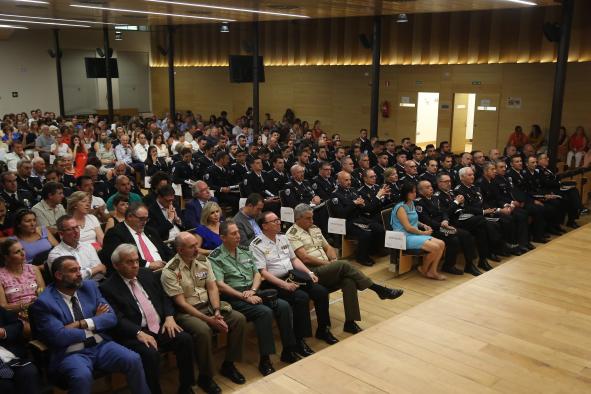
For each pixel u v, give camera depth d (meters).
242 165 8.98
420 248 6.08
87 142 11.75
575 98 12.14
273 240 4.80
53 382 3.43
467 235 6.39
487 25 13.38
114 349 3.49
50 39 19.83
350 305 4.83
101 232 5.24
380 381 3.43
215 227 5.24
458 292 4.86
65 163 7.78
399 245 5.97
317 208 6.90
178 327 3.84
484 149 13.77
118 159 10.91
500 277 5.22
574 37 11.99
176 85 21.17
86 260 4.48
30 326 3.56
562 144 11.95
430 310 4.47
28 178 7.18
